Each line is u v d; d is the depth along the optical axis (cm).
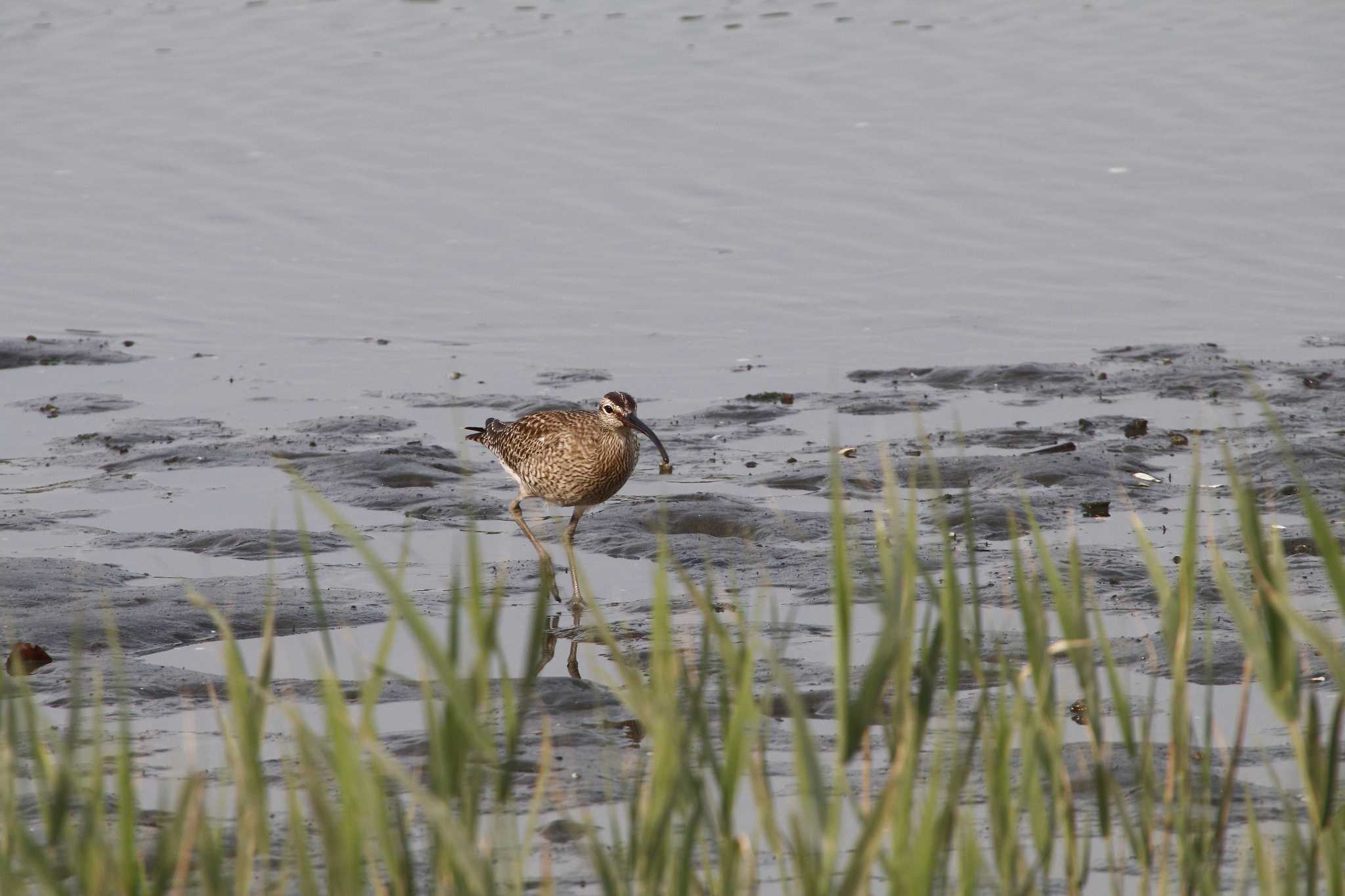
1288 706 655
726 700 705
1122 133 2797
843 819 866
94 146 2881
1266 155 2658
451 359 2002
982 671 706
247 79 3253
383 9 3797
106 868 632
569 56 3359
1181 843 708
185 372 1977
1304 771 661
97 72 3325
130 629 1188
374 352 2039
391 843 636
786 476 1556
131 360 2019
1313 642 629
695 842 708
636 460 1418
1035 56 3281
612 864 704
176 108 3083
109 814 867
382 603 1263
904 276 2244
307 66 3338
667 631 653
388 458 1636
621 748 973
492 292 2242
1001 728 682
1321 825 665
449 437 1734
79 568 1334
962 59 3269
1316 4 3591
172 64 3369
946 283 2212
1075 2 3734
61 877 714
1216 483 1477
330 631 1203
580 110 3011
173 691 1082
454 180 2686
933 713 1002
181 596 1262
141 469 1636
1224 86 3033
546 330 2094
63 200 2639
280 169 2753
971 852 665
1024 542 1350
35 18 3728
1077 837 844
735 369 1938
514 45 3462
